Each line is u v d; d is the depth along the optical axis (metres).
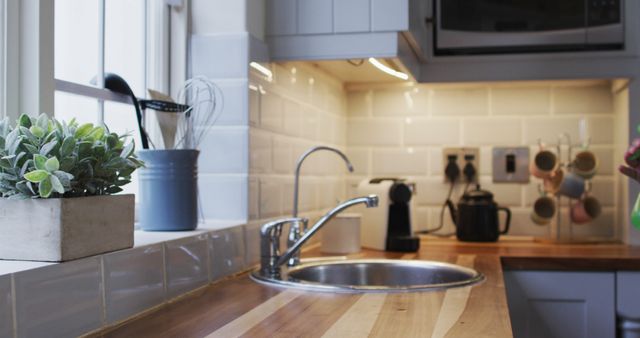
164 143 1.52
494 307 1.25
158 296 1.25
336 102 2.60
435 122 2.66
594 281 2.04
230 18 1.76
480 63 2.39
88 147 1.01
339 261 1.92
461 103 2.64
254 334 1.03
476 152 2.63
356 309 1.22
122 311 1.12
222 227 1.60
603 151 2.55
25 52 1.21
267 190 1.88
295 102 2.12
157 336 1.01
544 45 2.35
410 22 1.90
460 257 2.04
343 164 2.72
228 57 1.75
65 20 1.41
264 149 1.86
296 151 2.13
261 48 1.83
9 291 0.87
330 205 2.54
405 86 2.67
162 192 1.48
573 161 2.46
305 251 2.19
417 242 2.19
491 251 2.19
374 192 2.28
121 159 1.06
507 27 2.36
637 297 2.03
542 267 2.04
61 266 0.97
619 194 2.48
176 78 1.76
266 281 1.53
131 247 1.16
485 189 2.63
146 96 1.66
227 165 1.75
